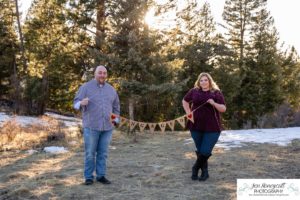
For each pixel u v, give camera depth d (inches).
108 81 564.1
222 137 502.6
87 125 256.5
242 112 1304.1
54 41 831.7
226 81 1134.4
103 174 261.9
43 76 969.5
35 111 933.8
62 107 1338.6
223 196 228.8
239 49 1421.0
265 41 1362.0
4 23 1158.3
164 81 552.7
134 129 553.9
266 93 1315.2
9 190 241.6
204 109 260.5
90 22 774.5
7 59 1168.2
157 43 564.1
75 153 387.2
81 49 796.0
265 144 430.3
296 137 477.1
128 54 523.2
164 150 408.2
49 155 371.9
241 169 300.2
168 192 238.8
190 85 1068.5
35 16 983.6
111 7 601.6
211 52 1121.4
